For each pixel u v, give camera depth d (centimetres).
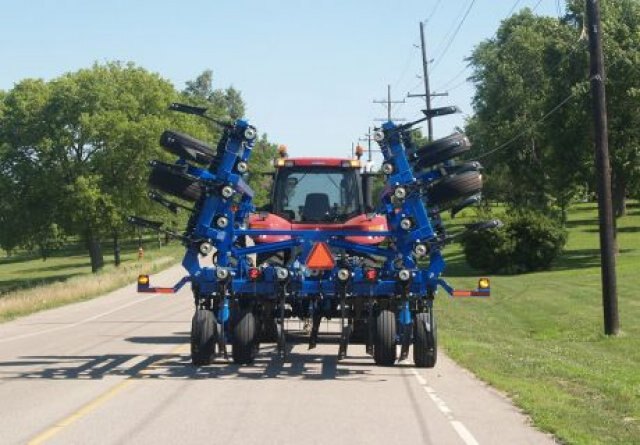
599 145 2225
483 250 5172
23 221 7400
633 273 4247
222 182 1368
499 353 1727
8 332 2356
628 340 2128
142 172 7512
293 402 1119
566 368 1505
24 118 7381
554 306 3058
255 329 1452
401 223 1368
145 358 1631
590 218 9238
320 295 1398
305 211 1664
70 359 1628
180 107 1362
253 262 1608
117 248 7800
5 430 936
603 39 5028
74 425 963
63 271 8775
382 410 1063
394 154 1373
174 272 5847
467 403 1116
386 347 1413
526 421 995
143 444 866
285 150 1719
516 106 7575
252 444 869
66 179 7438
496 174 7688
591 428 946
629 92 4909
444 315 2864
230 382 1297
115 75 8088
